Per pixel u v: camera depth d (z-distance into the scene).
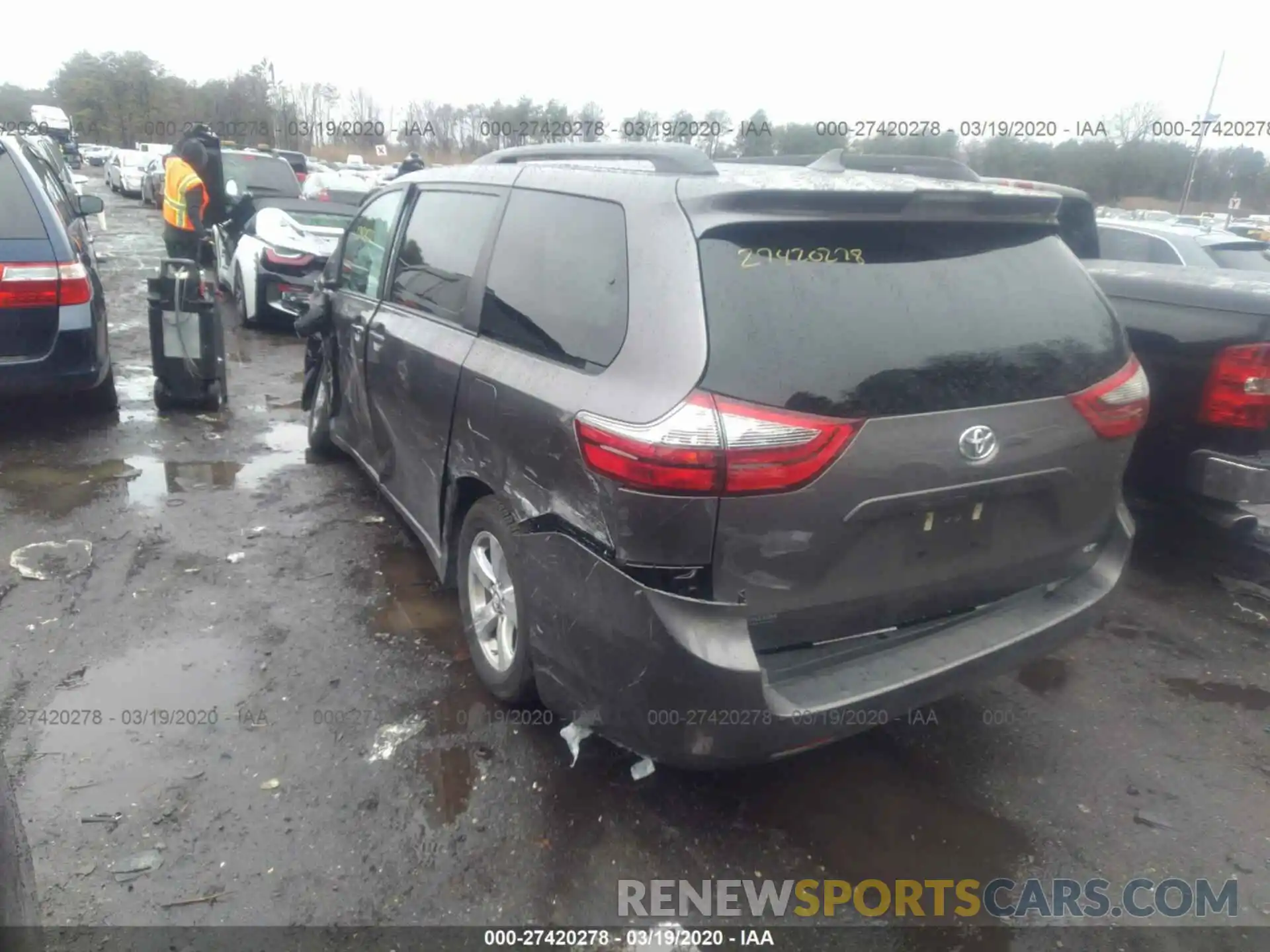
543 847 2.66
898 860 2.69
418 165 12.42
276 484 5.31
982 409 2.53
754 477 2.24
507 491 2.91
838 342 2.36
